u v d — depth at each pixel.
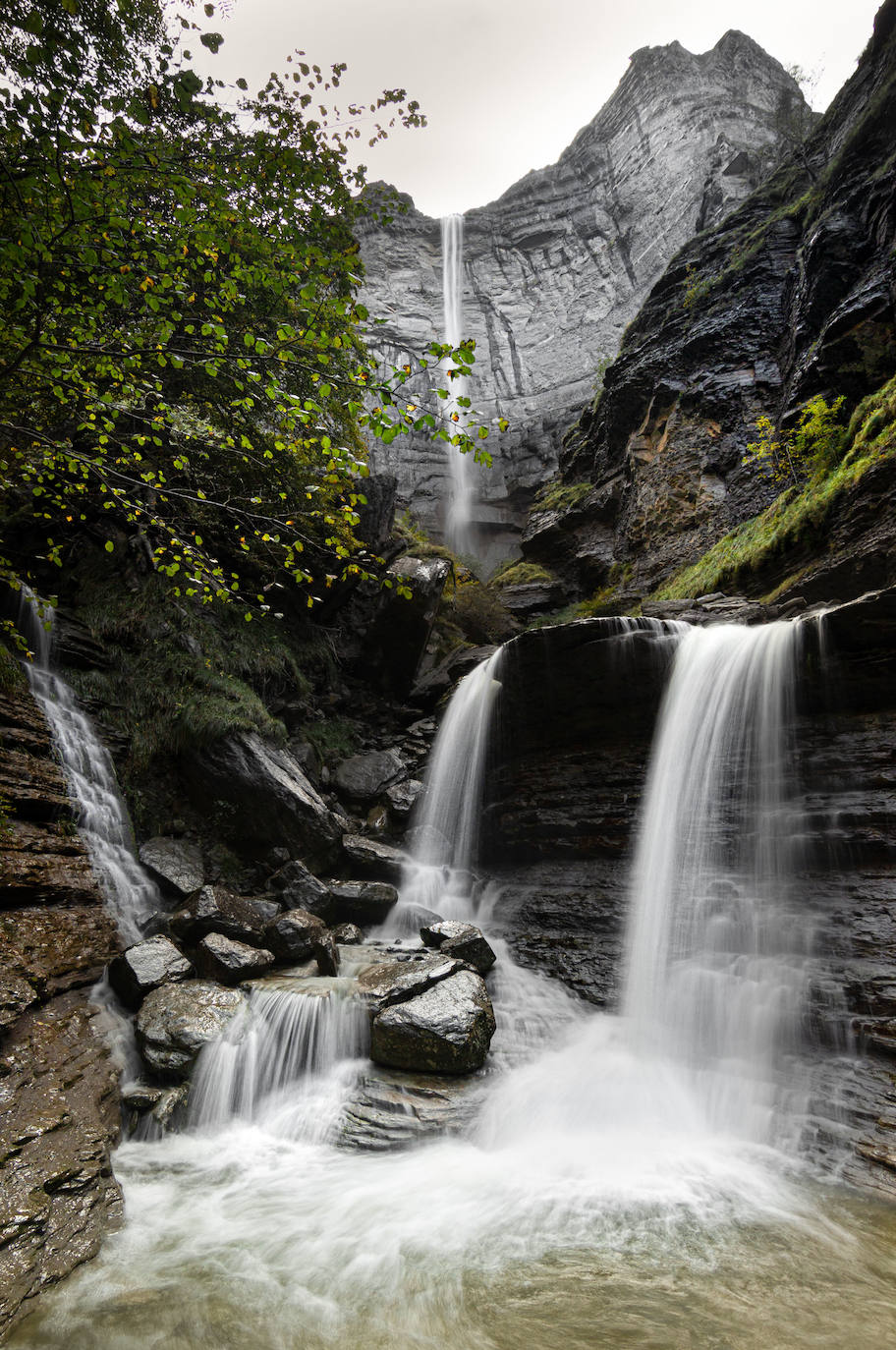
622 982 7.71
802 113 28.78
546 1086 6.18
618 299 40.44
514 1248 4.03
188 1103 5.59
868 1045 5.59
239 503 11.55
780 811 7.57
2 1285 3.34
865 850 6.80
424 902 10.74
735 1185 4.79
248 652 12.20
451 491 38.91
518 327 42.53
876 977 5.84
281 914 8.22
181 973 6.79
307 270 5.02
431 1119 5.54
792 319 17.94
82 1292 3.56
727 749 8.45
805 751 7.74
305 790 10.52
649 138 42.94
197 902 7.90
